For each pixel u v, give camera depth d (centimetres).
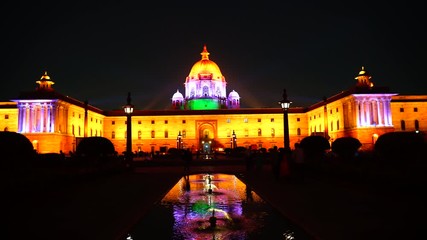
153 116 9688
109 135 9775
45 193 1805
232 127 9694
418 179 1566
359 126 7469
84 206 1542
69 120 8125
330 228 1102
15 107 8425
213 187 2270
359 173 2120
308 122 9819
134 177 2969
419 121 8306
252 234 1090
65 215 1352
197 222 1253
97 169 2772
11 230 1130
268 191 1930
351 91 7688
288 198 1683
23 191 1567
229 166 4688
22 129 7738
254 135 9688
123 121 9788
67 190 2080
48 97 7700
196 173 3428
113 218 1287
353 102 7600
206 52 12050
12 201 1475
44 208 1501
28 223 1223
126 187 2234
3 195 1414
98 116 9462
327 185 2189
